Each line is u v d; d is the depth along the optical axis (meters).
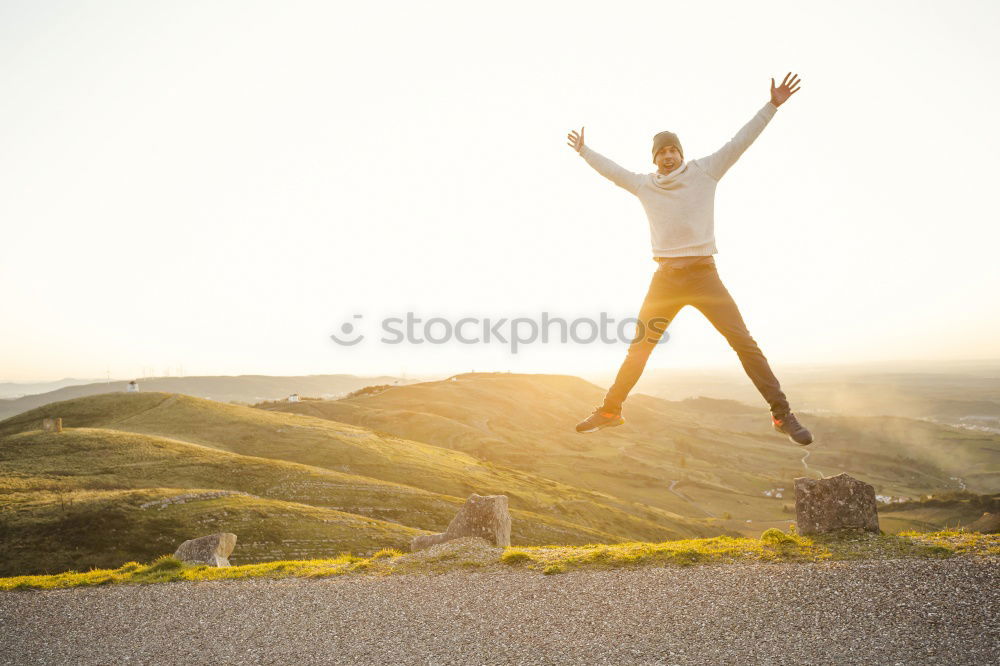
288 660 5.43
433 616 6.35
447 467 107.56
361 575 8.67
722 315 3.36
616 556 8.25
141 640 6.25
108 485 66.19
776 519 140.12
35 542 48.84
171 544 49.53
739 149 3.50
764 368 3.26
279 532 52.75
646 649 5.07
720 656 4.83
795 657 4.71
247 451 97.81
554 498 103.62
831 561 7.10
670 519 119.38
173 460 76.62
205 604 7.44
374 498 73.12
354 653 5.49
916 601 5.50
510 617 6.13
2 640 6.51
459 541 9.88
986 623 4.93
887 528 127.19
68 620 7.13
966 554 6.92
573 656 5.05
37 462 73.38
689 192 3.42
